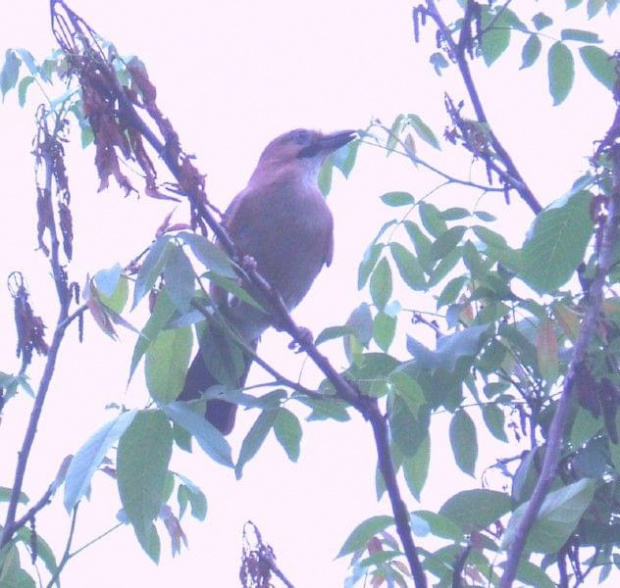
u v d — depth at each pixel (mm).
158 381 5617
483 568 5727
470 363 6172
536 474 6277
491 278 6703
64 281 6004
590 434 5844
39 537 5969
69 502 4629
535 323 6574
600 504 6234
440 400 6160
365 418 5793
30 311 6004
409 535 5508
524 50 7848
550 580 5621
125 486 4910
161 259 5242
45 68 7336
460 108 7371
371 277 7422
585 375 5438
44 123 5965
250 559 5488
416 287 7395
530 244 5859
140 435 4949
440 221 7406
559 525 5223
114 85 5504
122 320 5410
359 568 5793
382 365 6340
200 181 5559
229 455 4934
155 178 5562
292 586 5465
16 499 5863
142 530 4883
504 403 6727
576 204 5801
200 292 5668
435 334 6980
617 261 6277
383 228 7453
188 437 5562
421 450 6484
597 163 5902
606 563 6504
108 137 5461
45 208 5910
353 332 6047
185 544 6484
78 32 5531
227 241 5961
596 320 5648
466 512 5973
